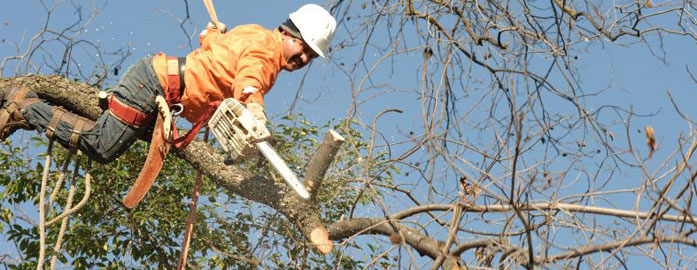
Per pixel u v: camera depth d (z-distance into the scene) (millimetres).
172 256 9703
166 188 10031
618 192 5355
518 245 5402
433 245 5992
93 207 9945
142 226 9945
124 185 10141
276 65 6477
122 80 6484
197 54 6449
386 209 6156
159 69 6371
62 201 9930
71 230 9641
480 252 5734
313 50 6629
